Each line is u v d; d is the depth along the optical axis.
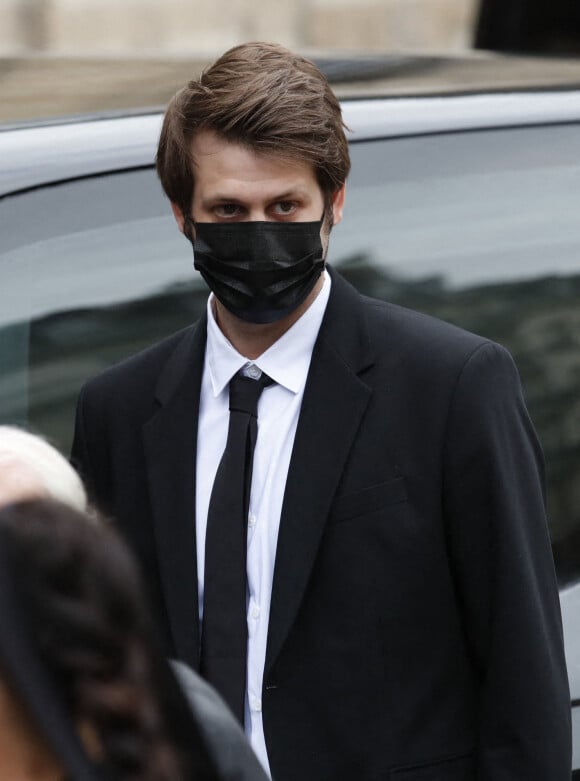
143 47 37.31
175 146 7.82
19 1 36.38
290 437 8.02
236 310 7.91
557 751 7.83
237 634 7.81
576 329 9.84
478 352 7.96
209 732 5.49
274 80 7.61
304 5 37.47
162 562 8.03
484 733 7.89
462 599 7.97
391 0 37.16
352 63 10.85
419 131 9.68
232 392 8.11
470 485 7.81
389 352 8.05
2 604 3.98
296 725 7.83
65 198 8.88
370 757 7.80
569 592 9.42
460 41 36.94
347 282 8.41
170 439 8.20
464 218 9.65
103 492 8.49
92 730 4.07
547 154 9.97
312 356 8.09
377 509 7.82
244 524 7.91
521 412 8.12
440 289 9.52
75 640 4.02
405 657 7.85
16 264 8.70
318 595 7.83
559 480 9.67
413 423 7.89
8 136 9.01
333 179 7.87
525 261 9.77
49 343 8.74
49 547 4.07
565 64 11.30
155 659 4.21
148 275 9.01
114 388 8.46
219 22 37.38
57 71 10.76
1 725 4.02
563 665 8.06
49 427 8.70
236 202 7.71
